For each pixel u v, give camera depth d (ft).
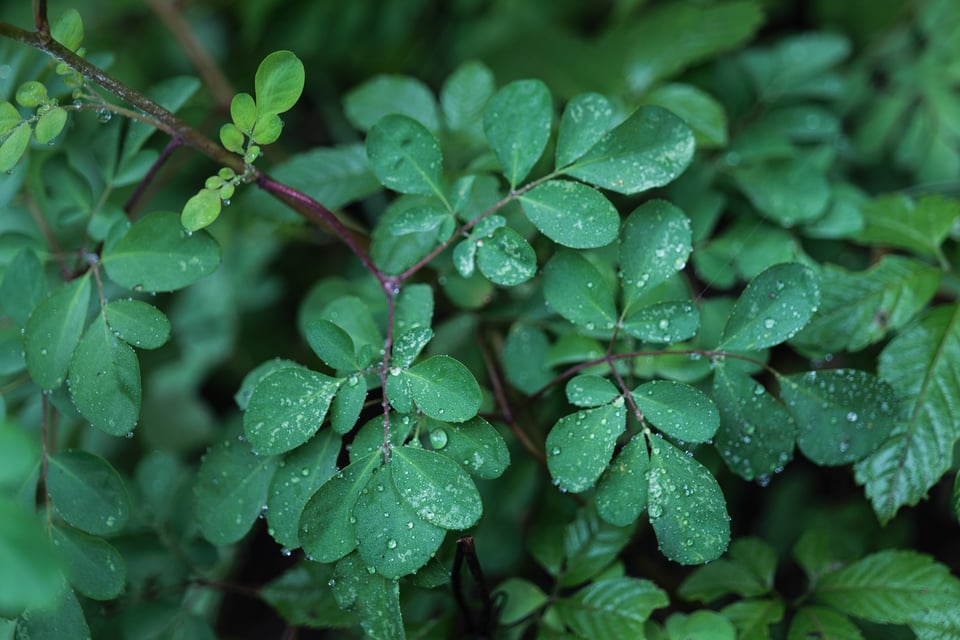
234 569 2.43
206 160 2.57
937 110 2.42
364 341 2.07
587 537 2.15
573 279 2.05
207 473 2.03
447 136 2.27
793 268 2.02
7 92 2.18
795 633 2.11
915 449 2.11
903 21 2.51
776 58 2.44
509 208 2.19
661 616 2.24
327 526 1.97
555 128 2.26
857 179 2.45
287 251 2.57
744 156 2.35
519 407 2.15
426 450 1.97
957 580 2.10
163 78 2.67
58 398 2.06
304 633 2.40
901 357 2.15
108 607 2.14
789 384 2.05
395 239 2.14
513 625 2.13
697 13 2.42
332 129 2.65
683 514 1.99
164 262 2.02
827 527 2.32
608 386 2.02
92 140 2.16
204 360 2.58
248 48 2.65
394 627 1.96
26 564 1.79
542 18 2.62
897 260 2.21
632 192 2.03
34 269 2.06
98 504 2.03
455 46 2.64
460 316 2.23
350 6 2.64
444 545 2.03
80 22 2.02
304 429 1.98
